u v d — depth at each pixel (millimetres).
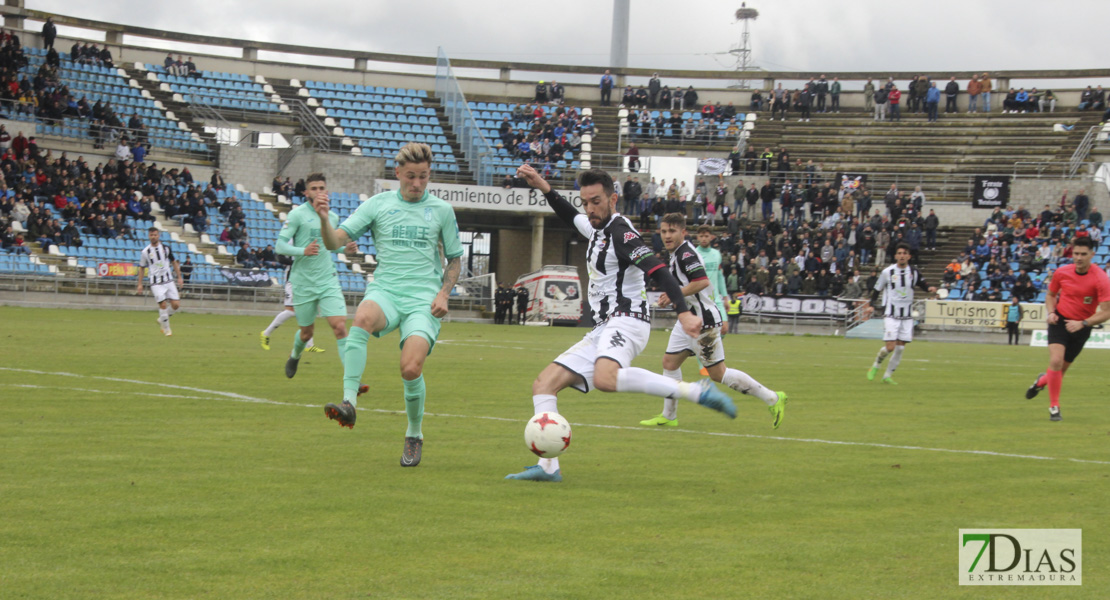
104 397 8781
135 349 14406
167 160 37281
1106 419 9508
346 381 5902
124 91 39250
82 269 30297
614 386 5535
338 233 6219
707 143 44156
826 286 35156
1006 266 33969
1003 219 36781
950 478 5977
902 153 43219
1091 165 40469
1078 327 9258
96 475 5309
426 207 6340
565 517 4676
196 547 3945
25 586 3395
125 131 36469
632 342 5652
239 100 41312
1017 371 16812
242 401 8906
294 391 9914
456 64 47375
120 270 30594
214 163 38656
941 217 39719
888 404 10625
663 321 36062
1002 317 32375
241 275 32500
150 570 3619
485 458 6328
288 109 41719
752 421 8867
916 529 4574
